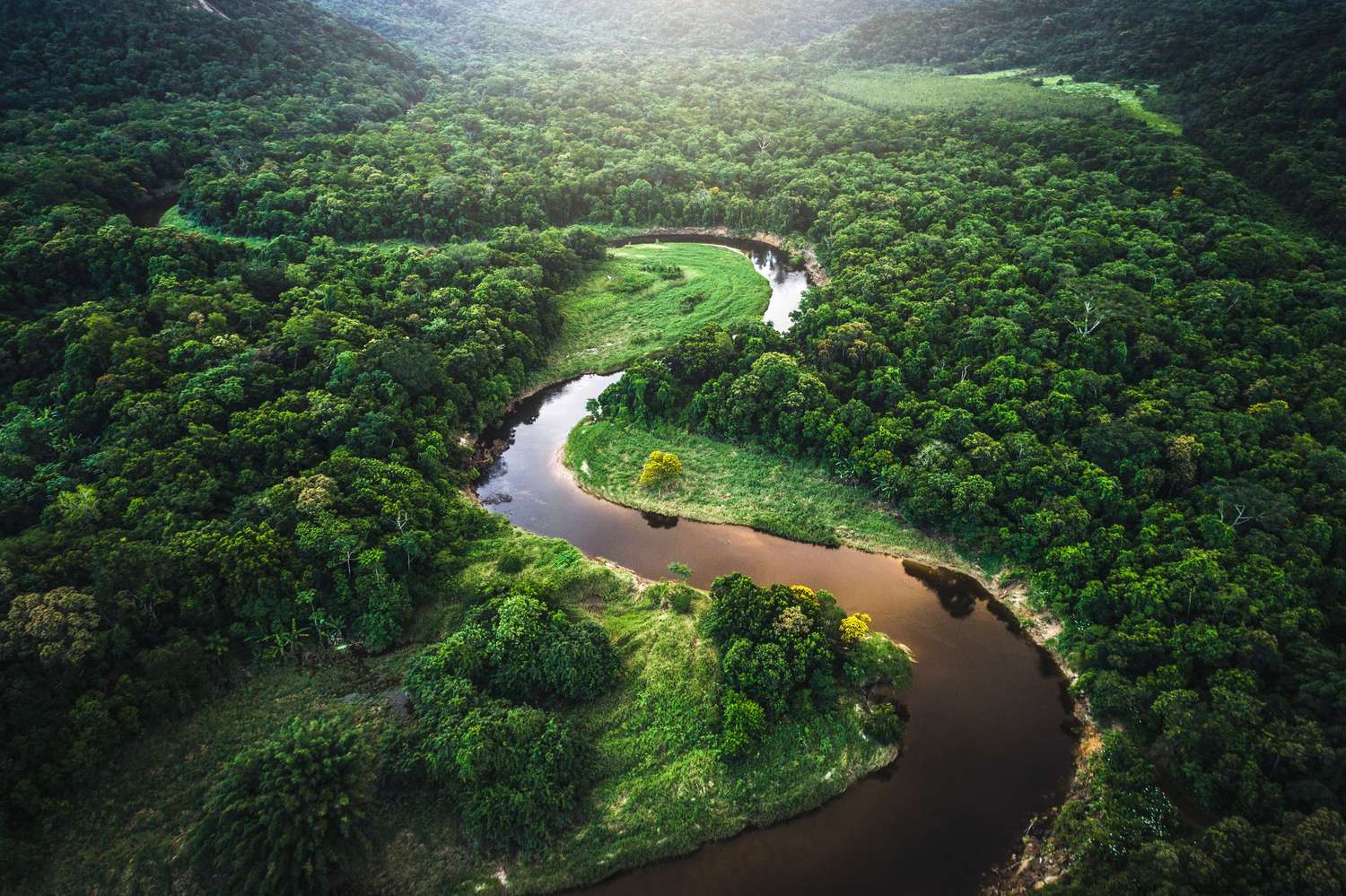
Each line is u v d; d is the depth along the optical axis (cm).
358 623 7788
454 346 12231
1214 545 7731
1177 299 11394
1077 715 7250
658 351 13400
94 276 12112
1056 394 9862
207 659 7169
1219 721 6150
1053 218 13938
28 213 13375
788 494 10144
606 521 10044
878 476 9744
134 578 7100
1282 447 8712
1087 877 5719
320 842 5591
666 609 8381
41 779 5934
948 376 10844
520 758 6325
